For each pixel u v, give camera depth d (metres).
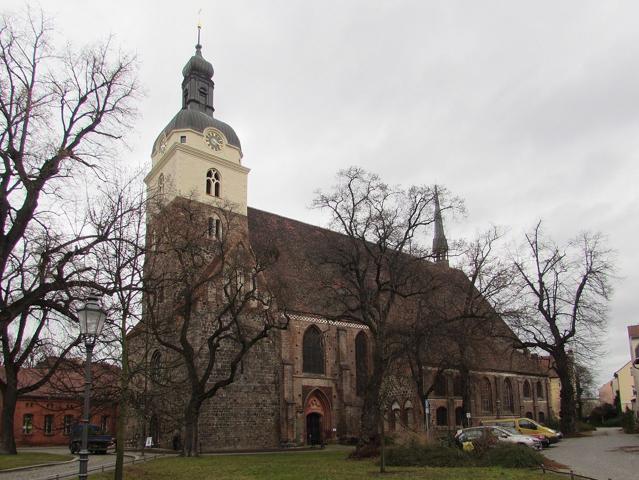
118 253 28.70
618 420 90.81
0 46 28.52
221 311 45.16
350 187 41.16
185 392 41.62
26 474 26.08
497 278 50.53
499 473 25.88
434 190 42.56
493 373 78.06
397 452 32.09
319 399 56.06
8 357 38.25
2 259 27.69
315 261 50.25
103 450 44.72
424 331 43.62
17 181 28.78
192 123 59.56
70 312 31.05
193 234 39.44
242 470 29.38
